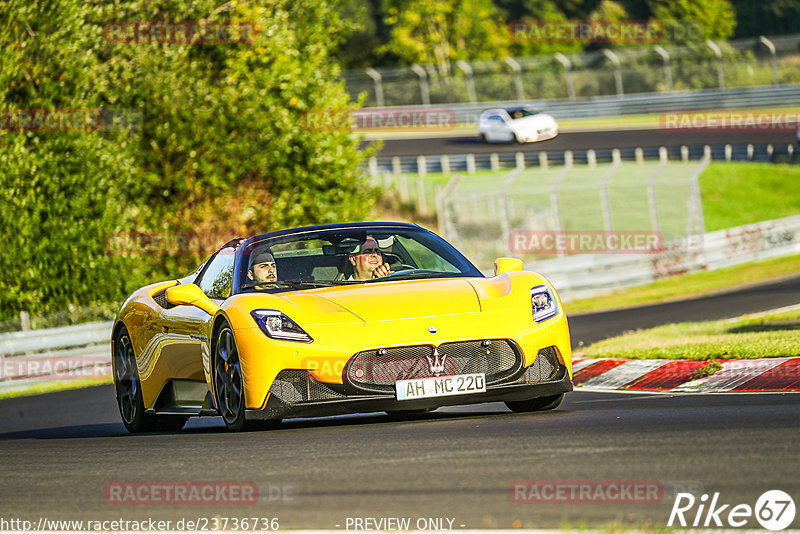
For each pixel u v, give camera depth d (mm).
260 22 74250
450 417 24156
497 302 23281
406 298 23266
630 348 37344
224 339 23766
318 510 13844
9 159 61625
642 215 122875
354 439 20266
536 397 23703
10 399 48531
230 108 72562
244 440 21484
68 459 21234
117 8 71000
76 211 64062
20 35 64812
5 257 61750
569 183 138625
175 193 72750
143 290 29891
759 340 34375
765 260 89062
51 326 62531
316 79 76812
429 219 125312
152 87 71000
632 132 167000
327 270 25766
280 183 75562
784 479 14172
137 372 28859
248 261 25844
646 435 18422
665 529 11867
